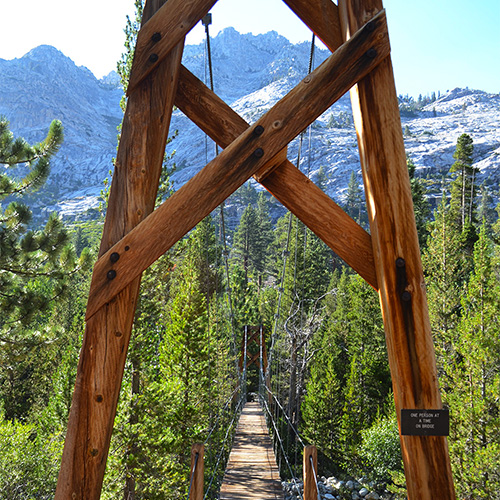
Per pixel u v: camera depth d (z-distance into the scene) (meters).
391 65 2.46
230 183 2.36
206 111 2.58
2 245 10.00
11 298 10.57
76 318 33.06
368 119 2.45
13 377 31.23
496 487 14.30
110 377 2.27
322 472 27.98
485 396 16.28
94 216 186.62
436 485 2.19
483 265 18.59
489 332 17.03
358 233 2.51
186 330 20.91
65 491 2.18
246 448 9.61
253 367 36.69
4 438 17.23
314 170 167.88
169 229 2.33
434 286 24.64
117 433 13.90
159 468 14.81
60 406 21.84
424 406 2.26
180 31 2.49
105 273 2.31
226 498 6.00
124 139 2.44
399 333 2.32
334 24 2.67
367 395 29.12
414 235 2.38
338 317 38.19
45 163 10.62
